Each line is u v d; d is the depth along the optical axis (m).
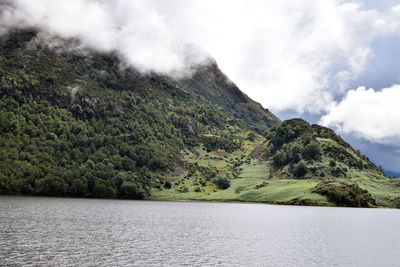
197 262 62.28
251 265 61.94
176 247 74.88
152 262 60.78
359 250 78.81
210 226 114.25
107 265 57.66
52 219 111.19
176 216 142.75
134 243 77.12
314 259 68.31
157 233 93.81
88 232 89.12
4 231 84.12
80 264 57.56
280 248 78.50
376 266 64.44
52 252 64.81
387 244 87.75
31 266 55.38
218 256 67.81
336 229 114.31
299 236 97.81
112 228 98.62
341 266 63.62
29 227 92.25
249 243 83.69
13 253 62.88
